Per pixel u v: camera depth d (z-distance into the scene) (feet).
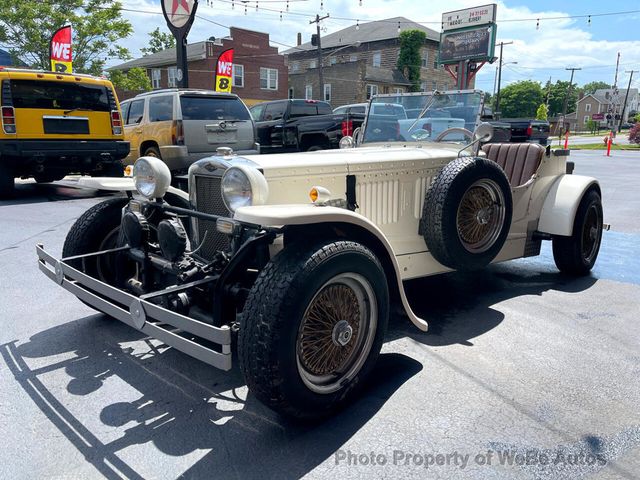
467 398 8.89
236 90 109.29
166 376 9.75
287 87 117.70
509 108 287.69
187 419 8.32
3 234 21.27
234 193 8.88
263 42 111.86
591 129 258.98
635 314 12.93
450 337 11.53
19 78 27.55
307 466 7.14
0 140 27.55
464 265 11.84
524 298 14.20
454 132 13.91
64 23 78.59
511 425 8.09
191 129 29.63
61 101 29.07
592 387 9.27
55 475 6.96
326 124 41.45
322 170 10.48
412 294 14.57
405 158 11.95
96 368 10.06
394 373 9.82
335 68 124.98
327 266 7.74
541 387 9.27
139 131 32.04
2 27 77.77
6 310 13.15
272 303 7.32
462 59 79.77
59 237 20.81
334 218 8.21
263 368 7.28
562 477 6.89
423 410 8.53
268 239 8.39
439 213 11.20
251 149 32.68
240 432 7.97
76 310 13.20
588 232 16.11
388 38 143.33
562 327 12.07
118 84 93.20
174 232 9.32
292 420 8.20
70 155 29.43
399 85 136.56
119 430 8.01
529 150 15.08
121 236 11.51
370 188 11.37
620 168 54.34
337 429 8.04
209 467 7.14
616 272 16.88
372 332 8.86
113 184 11.95
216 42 105.60
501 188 12.19
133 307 8.21
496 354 10.64
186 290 8.99
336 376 8.43
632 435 7.82
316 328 8.09
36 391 9.18
